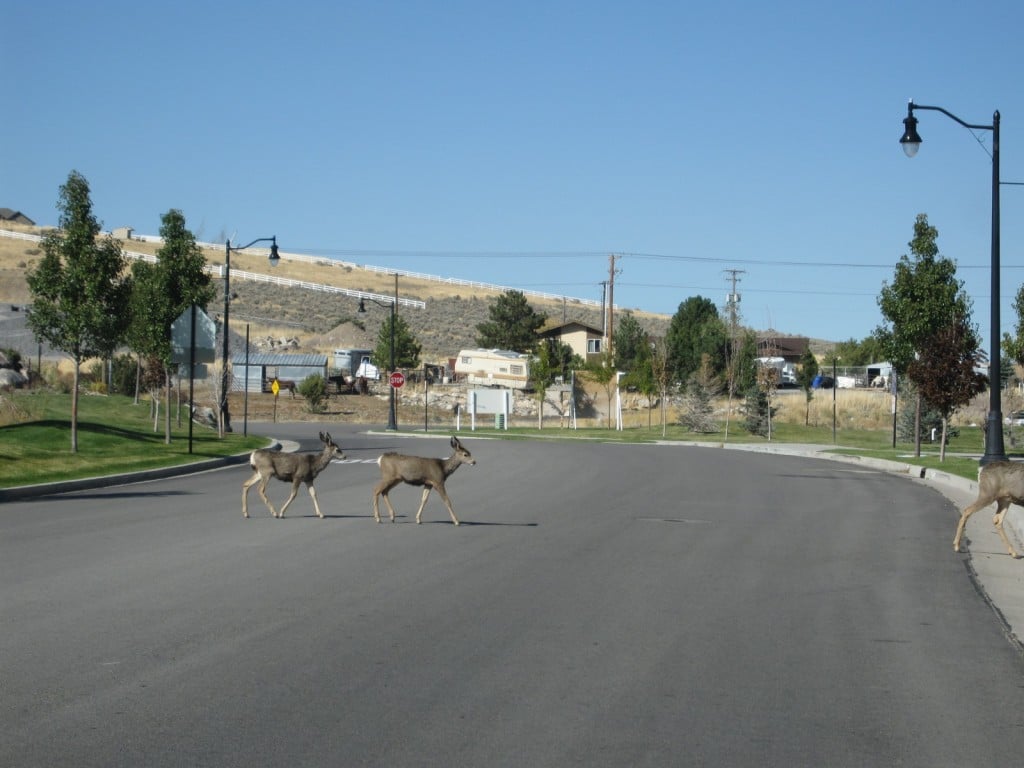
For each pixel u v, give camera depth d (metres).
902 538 16.58
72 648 8.81
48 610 10.31
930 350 33.28
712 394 58.94
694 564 13.65
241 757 6.26
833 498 22.94
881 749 6.61
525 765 6.19
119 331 29.67
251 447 37.56
